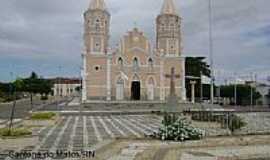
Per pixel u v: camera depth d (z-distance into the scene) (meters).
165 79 74.94
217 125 28.30
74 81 164.88
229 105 77.81
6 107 64.44
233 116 29.22
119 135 22.67
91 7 73.38
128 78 73.44
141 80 74.06
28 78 110.56
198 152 15.10
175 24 76.88
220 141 18.03
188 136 18.56
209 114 34.75
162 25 77.06
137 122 34.00
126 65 73.56
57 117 36.94
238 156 14.37
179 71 75.69
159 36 77.38
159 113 46.12
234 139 18.69
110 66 72.50
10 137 17.27
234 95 84.81
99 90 71.69
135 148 16.17
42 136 21.89
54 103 79.81
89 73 71.62
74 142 19.05
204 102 69.94
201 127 26.69
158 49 76.94
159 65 75.12
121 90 73.06
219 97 85.81
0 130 18.80
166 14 76.94
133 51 74.12
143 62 74.50
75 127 28.48
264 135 20.47
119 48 73.44
